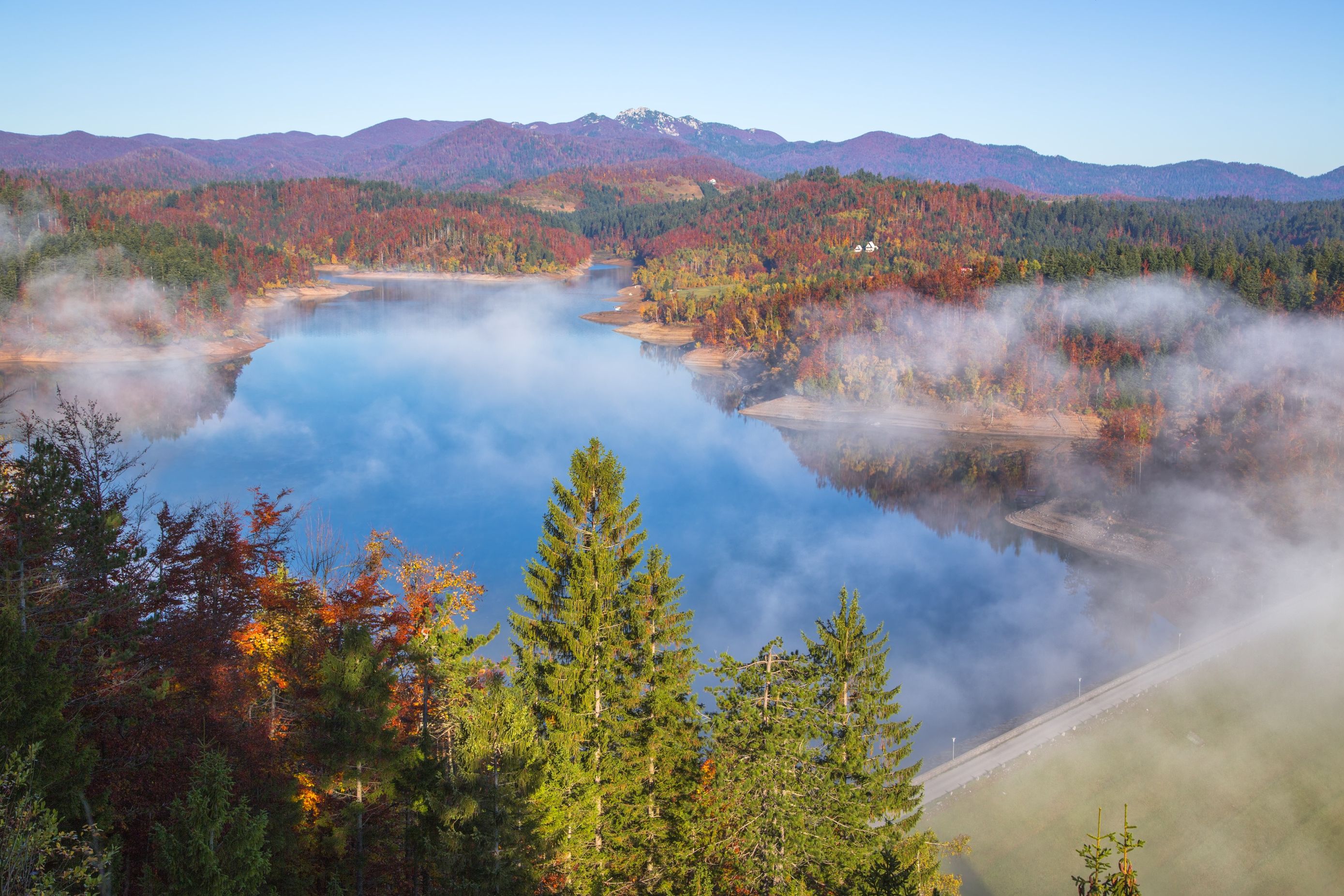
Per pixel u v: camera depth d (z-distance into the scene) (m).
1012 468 139.00
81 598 22.25
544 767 22.83
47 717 17.05
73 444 26.22
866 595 85.50
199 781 16.38
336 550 41.97
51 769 17.03
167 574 25.78
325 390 175.38
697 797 28.19
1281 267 196.25
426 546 91.06
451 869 21.12
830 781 28.39
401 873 24.36
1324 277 194.12
